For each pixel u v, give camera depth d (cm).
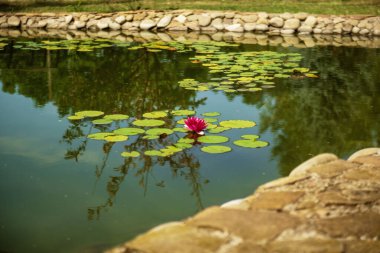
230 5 1174
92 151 348
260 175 311
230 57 712
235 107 468
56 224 244
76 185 293
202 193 283
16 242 225
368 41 920
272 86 550
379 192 256
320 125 417
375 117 443
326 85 561
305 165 297
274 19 1038
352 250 200
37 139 373
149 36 966
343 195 252
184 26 1055
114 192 284
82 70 631
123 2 1222
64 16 1076
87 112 435
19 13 1087
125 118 418
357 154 324
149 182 298
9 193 280
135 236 231
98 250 218
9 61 689
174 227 214
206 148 354
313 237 208
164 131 380
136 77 591
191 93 516
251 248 197
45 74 609
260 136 388
